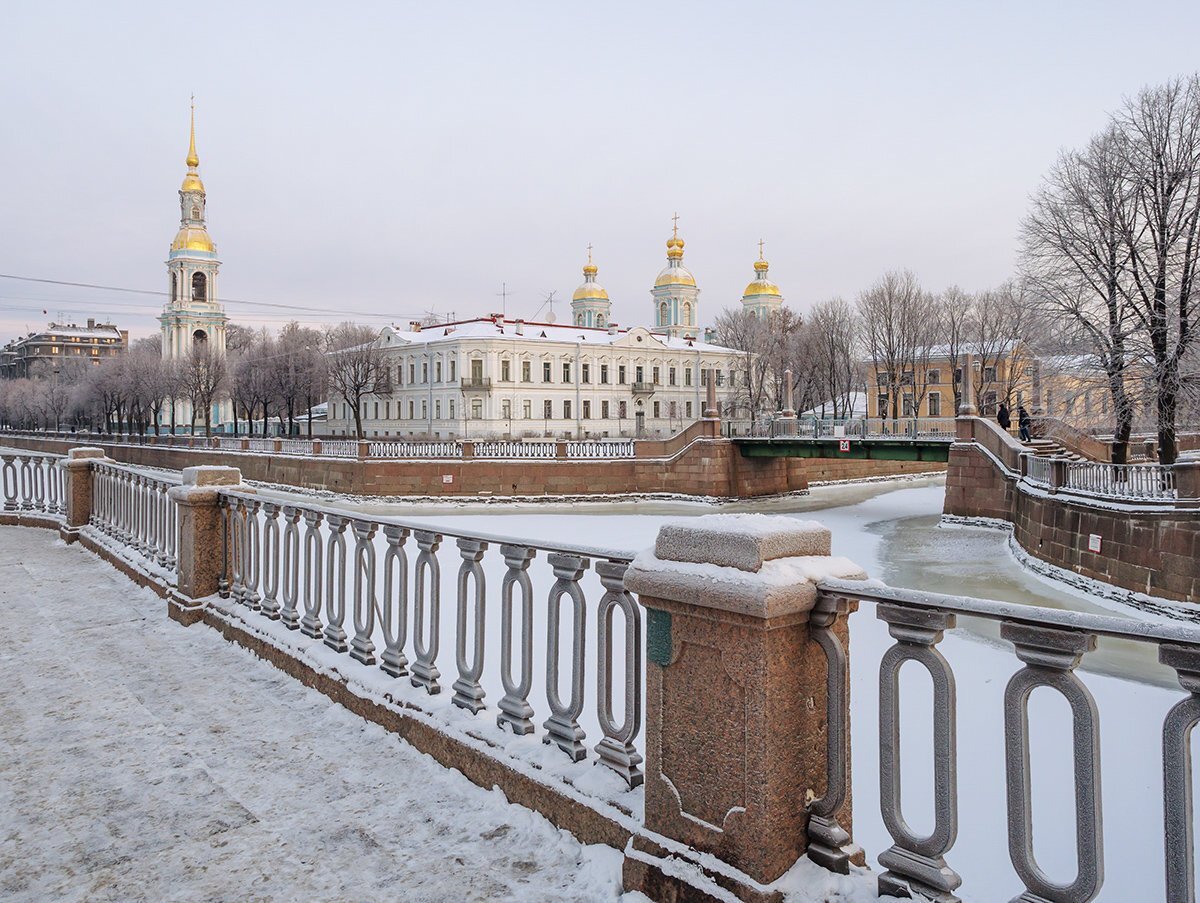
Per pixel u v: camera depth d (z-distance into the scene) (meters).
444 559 21.14
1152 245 30.12
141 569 8.26
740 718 2.73
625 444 50.28
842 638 2.86
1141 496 22.25
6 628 6.76
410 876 3.21
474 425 73.06
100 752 4.36
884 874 2.69
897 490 56.88
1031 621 2.28
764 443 47.47
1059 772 8.76
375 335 93.81
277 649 5.71
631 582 3.02
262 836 3.51
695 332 101.31
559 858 3.32
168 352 96.25
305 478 49.84
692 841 2.88
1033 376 44.22
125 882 3.18
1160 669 13.91
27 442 93.19
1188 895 2.03
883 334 67.88
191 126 99.06
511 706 4.00
